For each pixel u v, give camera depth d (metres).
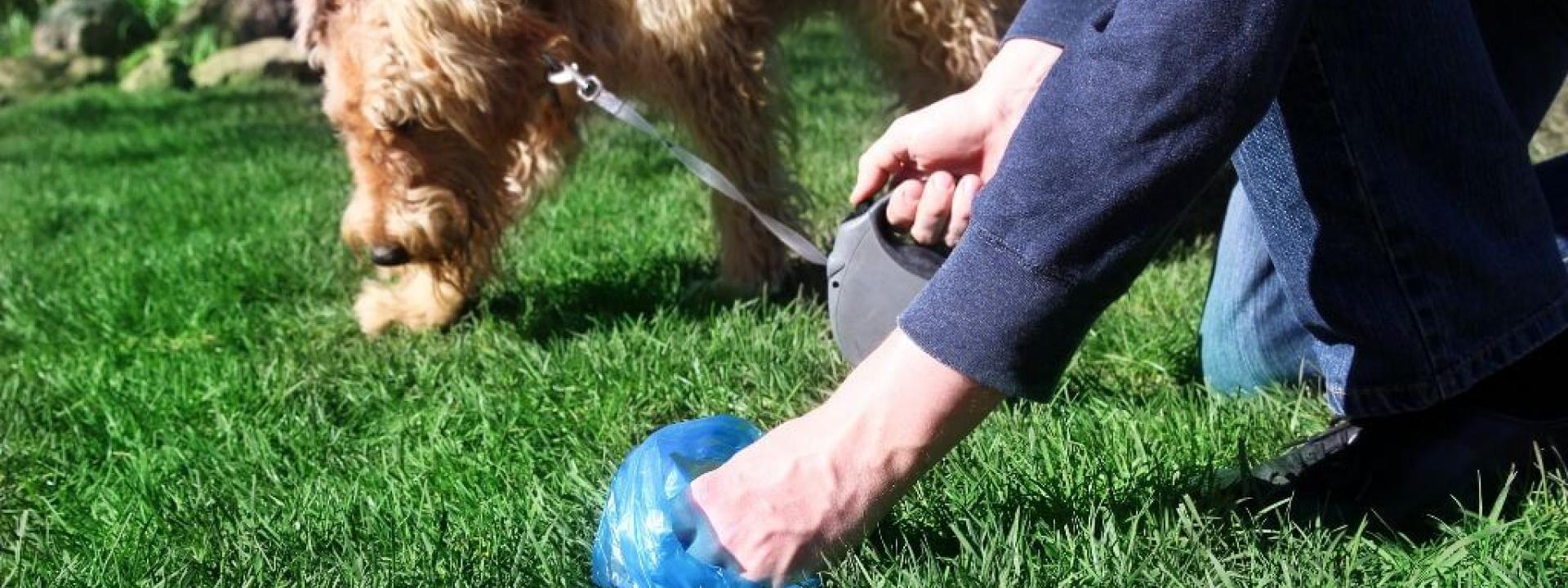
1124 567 1.98
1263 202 2.05
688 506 1.91
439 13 3.86
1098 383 3.00
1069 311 1.73
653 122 4.39
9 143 10.32
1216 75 1.65
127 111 11.56
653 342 3.53
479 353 3.72
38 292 4.97
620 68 4.11
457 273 4.16
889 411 1.81
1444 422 2.12
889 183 2.76
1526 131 2.31
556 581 2.12
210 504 2.69
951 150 2.24
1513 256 1.98
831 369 3.28
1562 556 1.96
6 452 3.26
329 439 3.14
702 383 3.24
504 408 3.17
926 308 1.77
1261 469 2.28
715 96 4.13
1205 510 2.19
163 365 3.83
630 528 1.98
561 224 5.15
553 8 4.05
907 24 4.09
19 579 2.40
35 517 2.84
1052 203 1.69
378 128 3.94
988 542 2.10
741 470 1.90
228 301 4.59
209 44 13.74
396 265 4.06
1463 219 1.95
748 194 4.16
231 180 7.39
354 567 2.23
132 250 5.56
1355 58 1.87
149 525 2.63
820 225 4.93
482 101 3.95
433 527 2.45
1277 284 2.63
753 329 3.58
